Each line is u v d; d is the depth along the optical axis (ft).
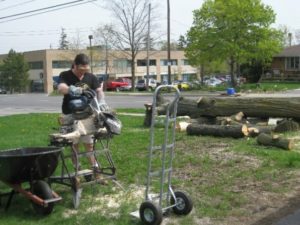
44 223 14.30
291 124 30.14
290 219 14.42
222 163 21.43
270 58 115.96
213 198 16.52
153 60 236.63
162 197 14.51
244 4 108.68
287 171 19.69
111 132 16.39
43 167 14.73
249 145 25.75
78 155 16.26
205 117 34.04
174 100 13.75
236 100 32.73
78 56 17.03
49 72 217.56
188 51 117.50
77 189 15.70
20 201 16.46
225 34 110.11
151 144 13.70
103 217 14.73
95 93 16.89
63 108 17.17
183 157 22.81
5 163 14.25
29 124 42.70
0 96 142.82
